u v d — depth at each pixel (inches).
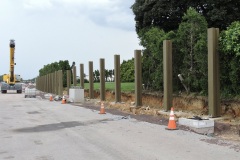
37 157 323.9
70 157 321.1
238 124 476.4
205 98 689.0
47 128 521.3
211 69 556.1
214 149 345.1
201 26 767.1
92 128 511.8
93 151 346.3
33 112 796.0
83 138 425.4
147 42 971.9
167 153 329.4
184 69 792.9
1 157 327.0
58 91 1785.2
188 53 779.4
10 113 774.5
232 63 594.6
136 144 377.1
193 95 738.8
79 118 651.5
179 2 990.4
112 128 506.3
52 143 395.2
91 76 1243.8
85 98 1321.4
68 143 393.7
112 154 330.3
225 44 564.4
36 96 1752.0
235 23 599.5
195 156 314.8
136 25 1159.6
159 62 911.7
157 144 374.9
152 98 890.1
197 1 971.3
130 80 1758.1
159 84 896.3
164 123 552.4
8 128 525.7
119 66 941.2
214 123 478.6
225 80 639.1
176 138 410.6
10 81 2325.3
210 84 557.9
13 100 1354.6
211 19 933.8
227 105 616.4
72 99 1194.6
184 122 496.7
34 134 464.4
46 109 879.7
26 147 373.4
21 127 535.5
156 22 1062.4
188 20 786.8
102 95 1087.6
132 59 1742.1
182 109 731.4
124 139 409.7
